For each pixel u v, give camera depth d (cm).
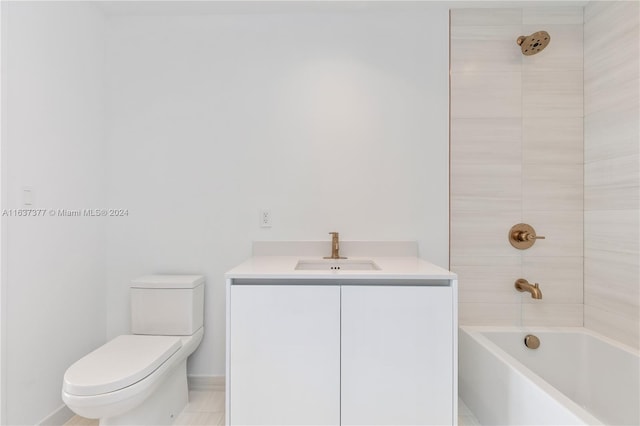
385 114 197
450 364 135
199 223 200
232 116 199
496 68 195
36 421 153
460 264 196
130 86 200
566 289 194
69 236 174
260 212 199
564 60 194
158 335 181
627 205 164
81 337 182
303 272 138
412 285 142
